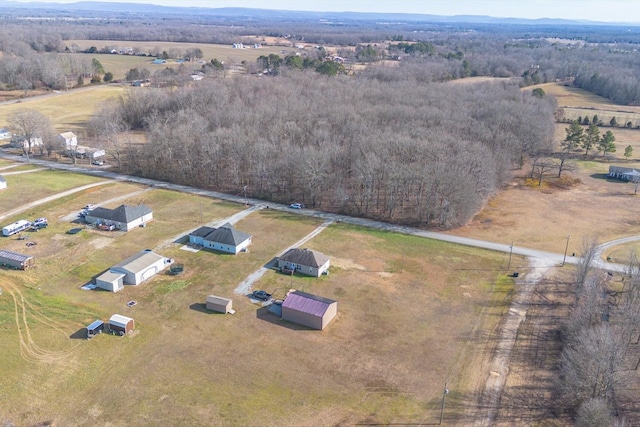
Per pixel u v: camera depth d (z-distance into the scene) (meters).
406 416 54.34
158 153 131.50
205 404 55.09
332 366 61.56
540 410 55.66
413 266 86.44
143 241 93.25
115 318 67.25
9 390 56.16
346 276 82.56
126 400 55.34
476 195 104.19
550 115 171.75
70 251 88.44
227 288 78.12
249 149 123.56
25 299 73.69
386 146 117.56
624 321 64.88
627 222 106.88
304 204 112.94
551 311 74.00
